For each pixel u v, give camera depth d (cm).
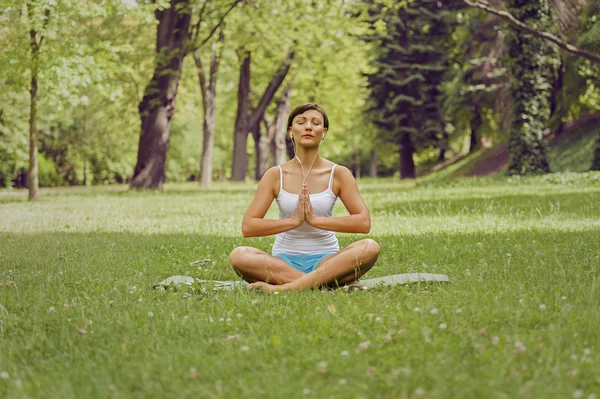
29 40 1933
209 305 446
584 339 334
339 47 2936
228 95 4684
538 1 2395
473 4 1540
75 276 595
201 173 3578
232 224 1152
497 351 310
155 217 1348
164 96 2653
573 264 596
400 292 478
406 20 3756
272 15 2766
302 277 507
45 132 4662
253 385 277
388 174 6719
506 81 3089
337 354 314
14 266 675
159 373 295
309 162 548
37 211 1587
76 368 310
